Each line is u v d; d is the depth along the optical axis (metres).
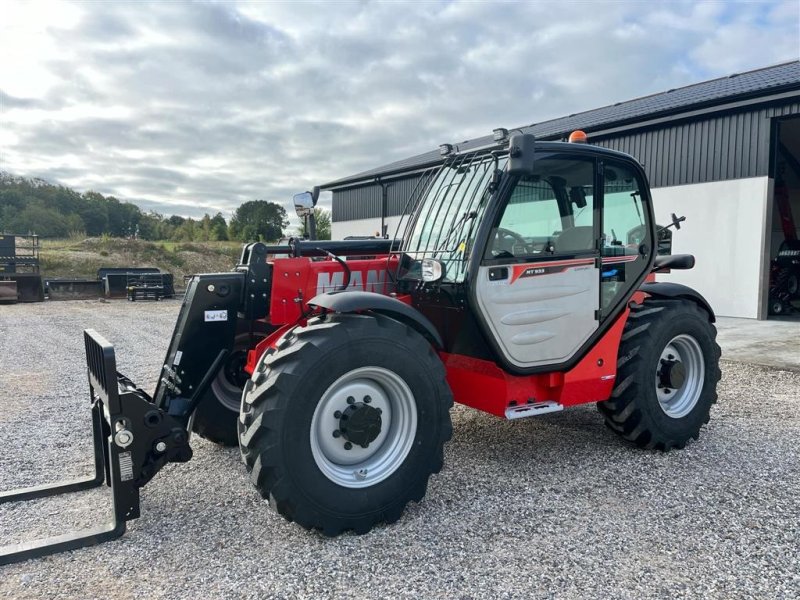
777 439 4.08
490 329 3.20
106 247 27.97
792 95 9.70
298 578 2.32
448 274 3.27
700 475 3.40
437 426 2.90
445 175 3.71
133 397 2.70
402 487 2.81
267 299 3.38
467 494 3.15
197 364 3.25
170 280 18.58
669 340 3.79
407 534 2.70
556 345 3.45
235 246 32.56
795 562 2.43
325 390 2.63
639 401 3.68
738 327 9.84
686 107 11.05
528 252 3.34
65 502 3.09
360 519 2.69
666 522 2.79
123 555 2.51
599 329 3.62
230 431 3.92
